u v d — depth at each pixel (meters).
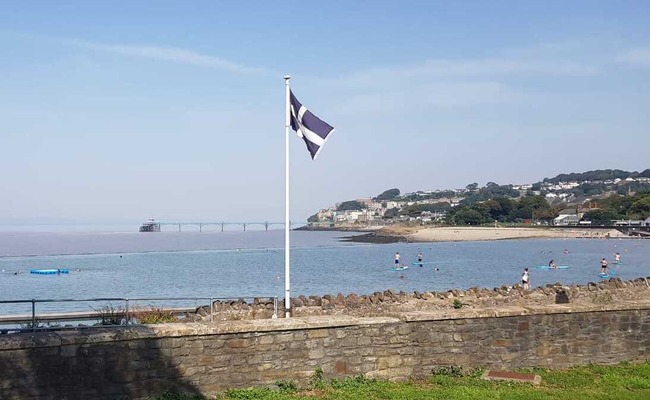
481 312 14.12
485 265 88.25
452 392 12.27
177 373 11.84
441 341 13.85
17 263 99.56
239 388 12.29
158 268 85.75
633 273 73.06
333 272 74.38
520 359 14.33
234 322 12.55
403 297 23.84
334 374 13.06
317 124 17.16
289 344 12.75
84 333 11.21
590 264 90.50
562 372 14.11
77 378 11.10
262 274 72.06
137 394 11.52
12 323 20.16
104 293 52.38
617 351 15.05
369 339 13.35
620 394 12.30
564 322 14.70
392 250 136.88
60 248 165.25
